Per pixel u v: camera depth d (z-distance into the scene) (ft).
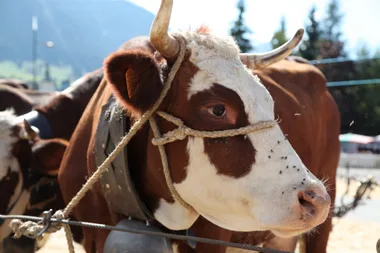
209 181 8.79
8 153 13.91
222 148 8.62
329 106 15.98
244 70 8.96
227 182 8.63
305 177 8.37
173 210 9.62
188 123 8.84
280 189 8.30
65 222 9.34
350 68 90.02
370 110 89.86
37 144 14.35
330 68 89.10
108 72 8.83
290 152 8.57
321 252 14.62
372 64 94.68
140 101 8.87
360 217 32.73
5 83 26.16
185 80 8.89
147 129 9.55
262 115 8.66
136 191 9.64
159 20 8.62
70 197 11.98
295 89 14.42
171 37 8.90
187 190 9.07
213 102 8.66
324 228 14.66
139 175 9.82
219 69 8.82
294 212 8.14
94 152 10.44
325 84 16.14
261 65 10.12
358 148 86.84
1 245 14.17
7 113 15.14
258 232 12.68
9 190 13.91
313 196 8.13
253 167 8.49
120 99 9.00
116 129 9.77
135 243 9.29
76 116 16.24
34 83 100.07
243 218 8.75
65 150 13.53
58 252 22.68
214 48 9.05
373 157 71.05
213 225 10.38
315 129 14.44
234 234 11.76
